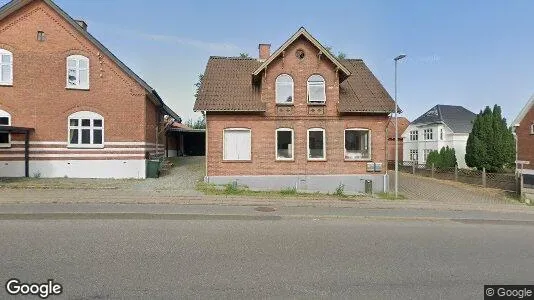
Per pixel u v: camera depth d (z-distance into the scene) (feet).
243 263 20.42
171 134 118.01
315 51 66.03
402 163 135.44
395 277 19.02
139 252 21.79
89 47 64.39
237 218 33.42
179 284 17.11
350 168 66.23
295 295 16.25
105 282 17.07
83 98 63.98
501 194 71.10
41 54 62.49
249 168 64.23
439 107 157.38
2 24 61.41
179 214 33.96
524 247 26.14
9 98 61.11
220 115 63.93
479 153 107.34
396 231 30.25
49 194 43.78
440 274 19.71
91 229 27.12
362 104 66.59
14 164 60.85
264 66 64.44
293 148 65.26
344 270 19.83
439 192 71.26
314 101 66.03
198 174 72.28
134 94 66.08
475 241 27.63
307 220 33.68
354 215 36.99
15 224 28.19
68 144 63.10
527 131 99.14
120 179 62.95
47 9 62.85
